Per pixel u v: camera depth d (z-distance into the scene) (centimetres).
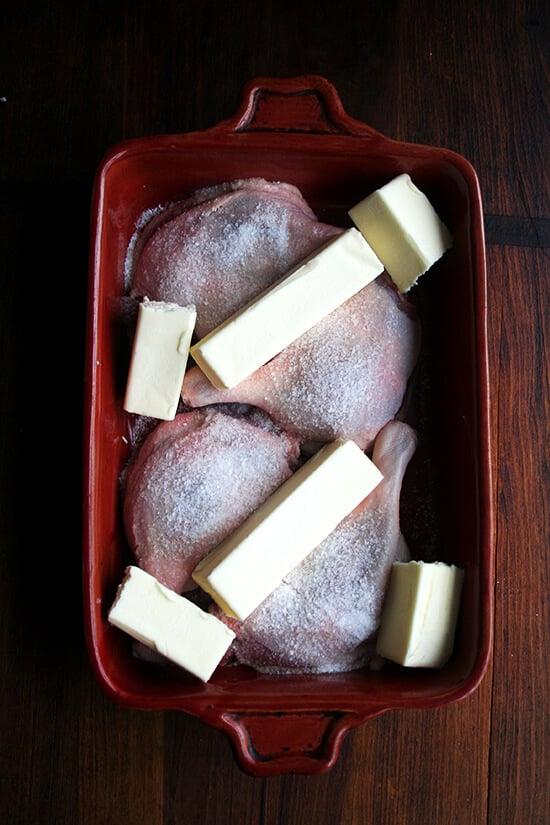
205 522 59
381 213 59
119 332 62
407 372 62
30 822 65
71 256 66
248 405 63
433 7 68
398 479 61
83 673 66
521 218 68
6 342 66
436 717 67
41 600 65
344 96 68
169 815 65
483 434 57
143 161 60
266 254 61
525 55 68
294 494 57
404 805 66
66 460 66
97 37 67
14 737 65
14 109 67
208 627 57
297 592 59
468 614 58
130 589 56
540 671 67
